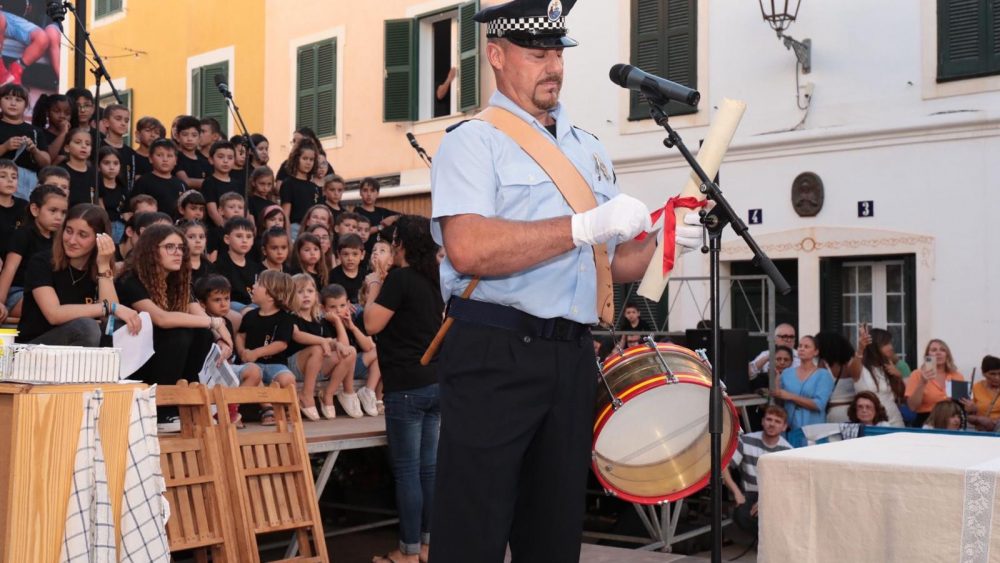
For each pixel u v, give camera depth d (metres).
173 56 17.23
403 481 5.33
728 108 2.88
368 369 6.82
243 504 4.48
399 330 5.30
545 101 2.70
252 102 16.12
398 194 13.70
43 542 3.23
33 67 10.69
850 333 11.07
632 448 3.18
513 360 2.60
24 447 3.19
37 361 3.31
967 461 2.27
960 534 2.15
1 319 5.90
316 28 15.26
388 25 14.16
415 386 5.29
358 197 14.33
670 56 12.09
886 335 8.62
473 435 2.59
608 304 2.73
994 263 10.00
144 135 9.52
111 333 4.89
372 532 7.41
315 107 15.20
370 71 14.55
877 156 10.65
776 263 11.46
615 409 3.03
